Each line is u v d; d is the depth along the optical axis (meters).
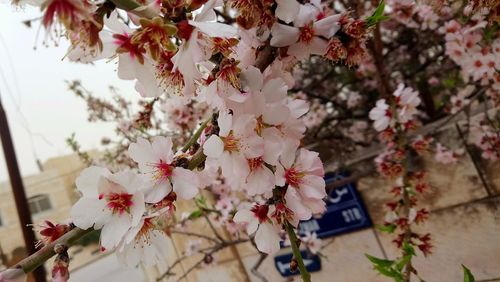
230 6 0.15
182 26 0.13
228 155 0.15
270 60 0.17
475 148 0.40
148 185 0.14
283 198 0.16
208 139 0.14
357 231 0.48
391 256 0.46
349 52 0.18
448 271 0.42
